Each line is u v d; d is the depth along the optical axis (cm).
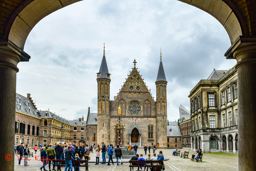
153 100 7956
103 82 7675
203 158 3750
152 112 7894
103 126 7488
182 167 2541
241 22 1009
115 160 3316
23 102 8731
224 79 5241
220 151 5491
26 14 1077
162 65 8150
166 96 7919
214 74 6134
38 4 1080
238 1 1002
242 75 1004
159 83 7919
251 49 981
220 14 1121
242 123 985
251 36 968
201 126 5641
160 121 7738
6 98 1017
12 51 1038
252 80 973
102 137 7425
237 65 1030
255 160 935
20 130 7644
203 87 5719
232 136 4816
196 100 6291
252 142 947
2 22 1027
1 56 1022
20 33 1130
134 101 7912
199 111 5959
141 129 7756
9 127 1018
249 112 964
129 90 7919
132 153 3803
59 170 2177
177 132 10094
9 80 1035
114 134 7612
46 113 9875
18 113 7525
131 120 7750
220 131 5525
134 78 8025
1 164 977
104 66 7831
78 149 2848
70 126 14338
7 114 1016
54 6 1160
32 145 8681
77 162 1992
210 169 2373
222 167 2541
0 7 1023
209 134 5550
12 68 1052
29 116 8412
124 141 7600
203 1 1121
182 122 14012
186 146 12838
